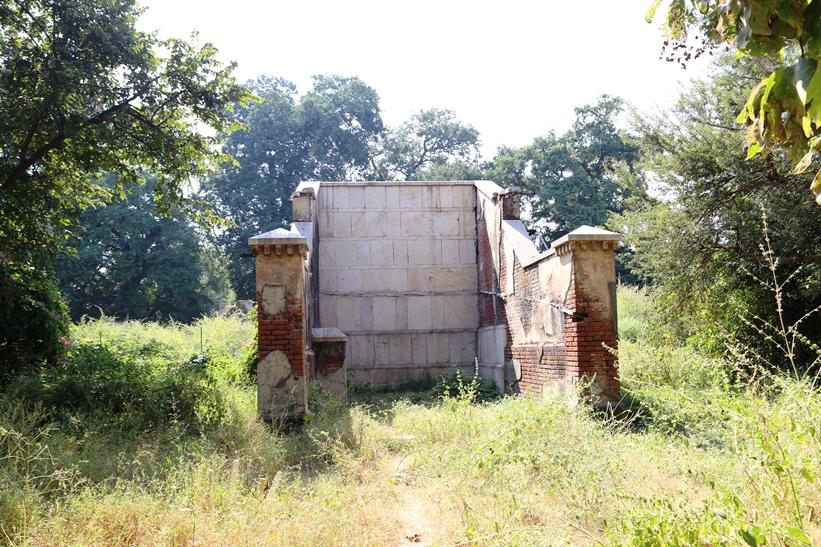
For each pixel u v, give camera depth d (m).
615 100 37.53
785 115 2.71
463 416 8.67
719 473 4.59
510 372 14.60
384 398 15.70
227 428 8.50
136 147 13.17
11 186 11.95
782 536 3.08
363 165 45.66
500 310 15.80
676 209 13.58
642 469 5.32
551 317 11.39
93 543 4.46
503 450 5.61
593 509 4.53
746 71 12.81
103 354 11.85
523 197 36.88
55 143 11.91
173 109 13.27
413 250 18.78
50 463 6.25
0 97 11.46
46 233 13.12
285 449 7.89
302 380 9.79
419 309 18.62
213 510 4.94
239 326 23.70
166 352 16.98
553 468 5.20
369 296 18.58
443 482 5.34
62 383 9.52
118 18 12.20
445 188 19.05
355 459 7.20
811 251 12.12
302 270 10.06
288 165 41.78
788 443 3.79
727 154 12.59
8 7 11.69
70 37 11.83
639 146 14.45
